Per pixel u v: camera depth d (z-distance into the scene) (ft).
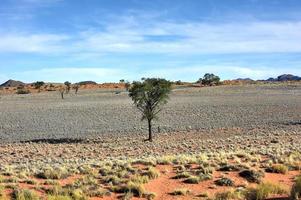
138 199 64.49
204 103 375.04
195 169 85.15
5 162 128.47
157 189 70.79
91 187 69.77
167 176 80.02
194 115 295.89
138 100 198.59
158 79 199.11
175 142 182.70
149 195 65.72
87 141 202.39
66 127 261.85
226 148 144.97
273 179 76.59
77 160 122.62
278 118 268.82
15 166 103.14
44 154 152.56
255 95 456.04
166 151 148.15
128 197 64.54
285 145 140.36
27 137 224.74
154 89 197.57
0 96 565.53
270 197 61.16
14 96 563.07
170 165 91.56
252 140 170.40
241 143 161.68
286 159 94.02
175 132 224.74
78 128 255.70
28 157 143.84
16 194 63.87
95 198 64.90
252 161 96.02
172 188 71.31
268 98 411.75
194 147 156.56
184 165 89.92
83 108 364.17
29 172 84.84
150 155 132.98
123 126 256.73
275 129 216.54
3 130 256.11
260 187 63.72
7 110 374.02
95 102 426.51
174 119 279.08
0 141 213.66
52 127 263.70
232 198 61.82
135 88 198.08
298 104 344.28
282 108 320.70
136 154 141.69
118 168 87.30
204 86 637.71
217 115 293.23
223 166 85.76
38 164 112.47
